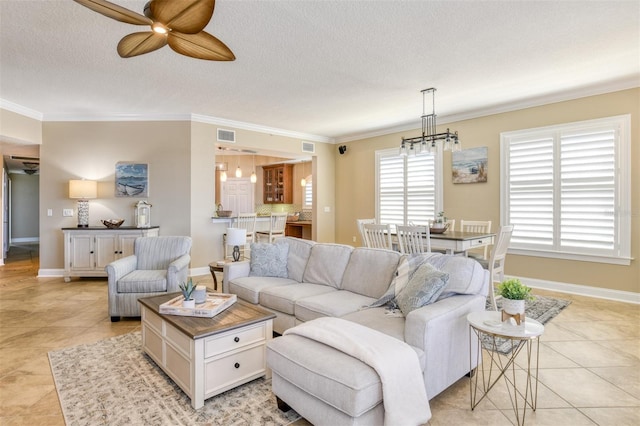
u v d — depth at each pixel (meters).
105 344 2.98
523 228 4.98
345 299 2.80
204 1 1.95
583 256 4.47
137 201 5.66
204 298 2.62
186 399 2.17
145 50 2.57
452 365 2.17
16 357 2.73
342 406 1.60
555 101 4.67
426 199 6.12
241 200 10.30
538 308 3.91
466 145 5.57
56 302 4.20
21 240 11.11
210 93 4.54
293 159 9.34
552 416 1.99
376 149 6.95
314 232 7.53
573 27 2.90
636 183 4.10
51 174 5.57
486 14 2.69
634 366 2.58
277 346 1.97
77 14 2.67
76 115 5.56
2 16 2.69
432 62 3.57
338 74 3.88
